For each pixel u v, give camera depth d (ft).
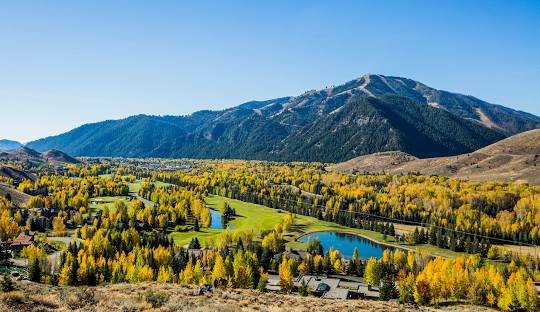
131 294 152.35
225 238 522.88
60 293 128.67
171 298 143.64
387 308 196.13
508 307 323.16
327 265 456.04
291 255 491.31
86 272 343.87
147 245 444.14
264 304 161.38
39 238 492.54
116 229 571.28
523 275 410.31
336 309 166.61
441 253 587.27
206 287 182.70
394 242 643.45
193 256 419.95
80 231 538.88
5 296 113.29
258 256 470.80
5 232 483.51
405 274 416.87
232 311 123.24
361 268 449.48
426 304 336.08
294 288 364.99
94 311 110.52
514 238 623.36
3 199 646.74
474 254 535.60
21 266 375.66
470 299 354.54
